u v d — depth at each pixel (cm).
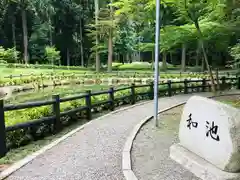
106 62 3694
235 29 961
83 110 632
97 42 3002
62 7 3384
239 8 835
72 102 674
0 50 2642
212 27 996
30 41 3503
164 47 1132
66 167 337
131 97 926
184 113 369
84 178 305
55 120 520
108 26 2750
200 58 3281
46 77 2055
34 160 359
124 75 2369
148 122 614
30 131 475
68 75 2294
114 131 524
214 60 3073
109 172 323
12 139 429
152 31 2106
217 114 301
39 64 3200
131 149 417
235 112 293
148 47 2627
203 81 1341
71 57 3997
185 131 363
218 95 1074
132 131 520
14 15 3312
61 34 3722
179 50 3338
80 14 3488
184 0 909
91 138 473
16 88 1502
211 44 1323
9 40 3538
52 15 3362
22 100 1141
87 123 596
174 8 1135
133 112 741
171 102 935
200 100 338
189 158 337
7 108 398
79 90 1540
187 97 1080
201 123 328
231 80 1516
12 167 333
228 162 283
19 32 3559
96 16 2809
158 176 315
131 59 4212
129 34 3416
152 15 945
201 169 310
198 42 1236
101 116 689
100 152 397
